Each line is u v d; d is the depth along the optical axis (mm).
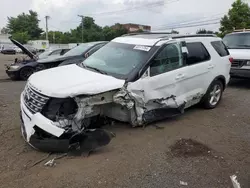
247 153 4301
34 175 3455
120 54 5164
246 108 6785
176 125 5383
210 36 6543
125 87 4348
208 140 4742
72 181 3365
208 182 3469
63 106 3844
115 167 3711
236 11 34594
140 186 3324
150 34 5984
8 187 3207
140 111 4668
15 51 48469
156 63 4832
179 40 5469
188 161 3963
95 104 4055
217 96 6758
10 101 7047
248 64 8836
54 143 3752
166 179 3488
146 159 3961
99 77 4395
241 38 10070
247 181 3529
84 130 4043
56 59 9281
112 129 4918
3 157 3859
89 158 3922
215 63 6316
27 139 3855
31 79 4387
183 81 5352
